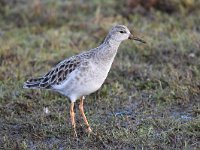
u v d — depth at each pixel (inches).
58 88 461.7
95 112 506.3
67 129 468.4
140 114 500.4
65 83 453.1
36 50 657.0
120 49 641.6
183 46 637.9
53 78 462.6
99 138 445.7
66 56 633.6
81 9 780.6
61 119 490.3
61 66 460.4
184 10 740.7
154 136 452.1
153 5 762.8
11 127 478.3
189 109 506.6
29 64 616.7
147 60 622.2
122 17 746.2
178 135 450.3
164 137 444.8
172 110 506.6
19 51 646.5
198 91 530.3
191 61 602.2
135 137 448.8
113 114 503.2
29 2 791.7
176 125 468.4
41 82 471.2
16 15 759.7
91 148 437.1
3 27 731.4
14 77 577.3
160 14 746.2
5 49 640.4
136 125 474.6
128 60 618.8
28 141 453.4
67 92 458.3
